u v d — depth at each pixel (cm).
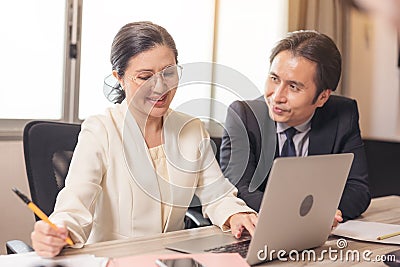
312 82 206
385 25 421
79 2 319
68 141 202
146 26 172
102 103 335
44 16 312
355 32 426
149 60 168
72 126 205
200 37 378
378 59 425
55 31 316
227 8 388
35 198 192
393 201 249
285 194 139
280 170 135
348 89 429
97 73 332
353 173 227
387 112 422
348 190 218
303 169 141
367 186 224
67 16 315
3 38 301
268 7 404
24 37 307
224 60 388
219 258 142
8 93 304
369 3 423
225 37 389
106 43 334
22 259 137
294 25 400
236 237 168
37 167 194
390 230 187
